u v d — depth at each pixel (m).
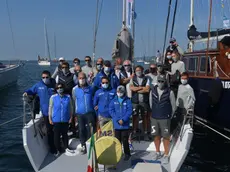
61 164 5.71
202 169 7.75
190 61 12.69
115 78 6.34
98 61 7.03
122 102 5.63
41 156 5.82
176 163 5.30
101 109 5.95
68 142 6.43
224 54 10.22
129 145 6.29
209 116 10.64
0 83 25.09
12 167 7.91
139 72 6.21
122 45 8.84
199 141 9.96
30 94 6.04
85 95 5.98
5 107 18.00
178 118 6.63
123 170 5.41
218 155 8.73
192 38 13.41
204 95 10.89
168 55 9.04
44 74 6.12
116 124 5.64
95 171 5.04
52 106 5.92
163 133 5.83
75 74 7.28
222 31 11.45
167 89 5.79
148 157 5.99
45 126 6.54
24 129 5.35
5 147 9.66
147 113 6.66
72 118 6.47
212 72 10.70
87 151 5.77
